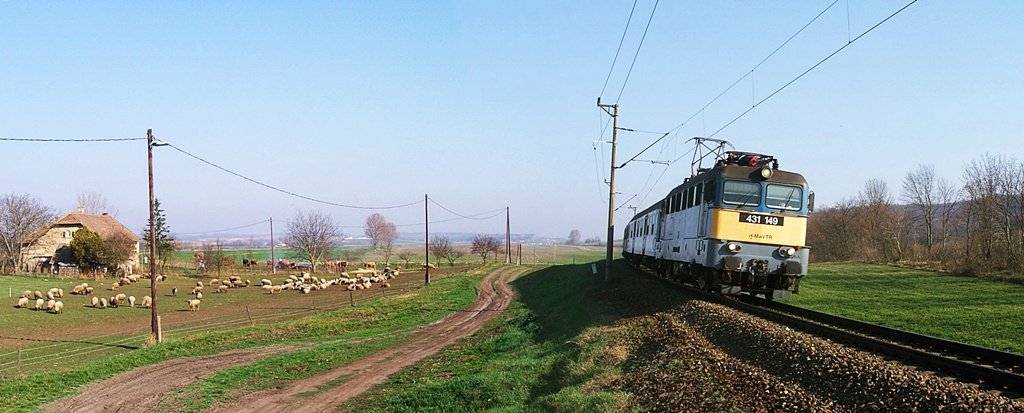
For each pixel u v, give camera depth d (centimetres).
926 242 5822
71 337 3022
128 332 3175
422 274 7362
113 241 6556
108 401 1859
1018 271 3334
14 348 2731
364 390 1942
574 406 1184
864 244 5672
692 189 2208
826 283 3155
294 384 2059
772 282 1914
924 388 849
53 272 6650
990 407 763
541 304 3466
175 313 3953
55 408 1786
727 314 1541
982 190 4084
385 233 13875
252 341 2816
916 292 2656
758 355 1211
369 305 4059
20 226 6869
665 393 1095
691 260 2150
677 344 1398
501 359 2091
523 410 1323
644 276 3083
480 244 10438
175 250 8450
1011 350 1299
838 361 1025
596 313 2284
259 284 6225
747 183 1908
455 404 1577
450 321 3378
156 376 2159
